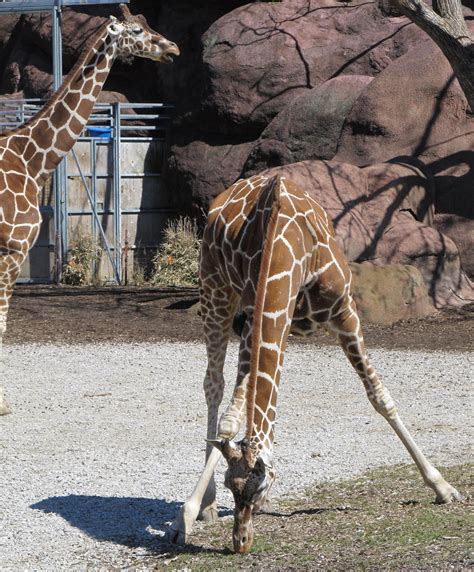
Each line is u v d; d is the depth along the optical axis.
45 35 27.59
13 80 28.84
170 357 15.23
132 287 23.66
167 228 25.91
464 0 23.45
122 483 8.57
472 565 5.91
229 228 7.16
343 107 22.97
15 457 9.48
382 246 19.66
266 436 6.07
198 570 6.25
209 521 7.49
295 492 8.11
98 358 15.19
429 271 19.52
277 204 6.32
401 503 7.49
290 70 24.14
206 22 26.62
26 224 12.23
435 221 20.97
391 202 20.09
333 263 6.86
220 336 7.77
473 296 19.62
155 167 26.27
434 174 21.31
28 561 6.71
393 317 18.14
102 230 24.66
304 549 6.46
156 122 26.80
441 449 9.44
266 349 6.27
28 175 12.46
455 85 21.58
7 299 12.26
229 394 12.51
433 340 16.59
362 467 8.85
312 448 9.62
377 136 22.03
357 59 23.94
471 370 13.99
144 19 27.02
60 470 8.98
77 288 23.39
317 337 17.27
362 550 6.36
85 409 11.69
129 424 10.87
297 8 25.09
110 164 25.39
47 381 13.45
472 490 7.72
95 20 27.23
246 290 6.84
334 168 20.30
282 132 23.50
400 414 11.22
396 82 22.06
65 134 12.70
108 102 26.92
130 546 6.95
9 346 16.31
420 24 19.45
